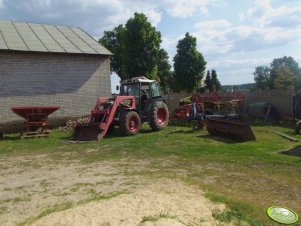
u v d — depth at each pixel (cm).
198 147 1170
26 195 697
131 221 505
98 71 1995
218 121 1398
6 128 1730
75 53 1894
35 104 1806
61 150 1219
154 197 614
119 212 540
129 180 775
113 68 3888
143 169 886
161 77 3744
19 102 1764
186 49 3512
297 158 968
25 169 941
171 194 641
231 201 612
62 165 973
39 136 1534
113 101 1542
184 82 3534
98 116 1505
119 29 3869
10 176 866
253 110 2006
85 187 734
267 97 2034
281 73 4334
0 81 1716
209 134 1464
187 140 1327
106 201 596
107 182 766
